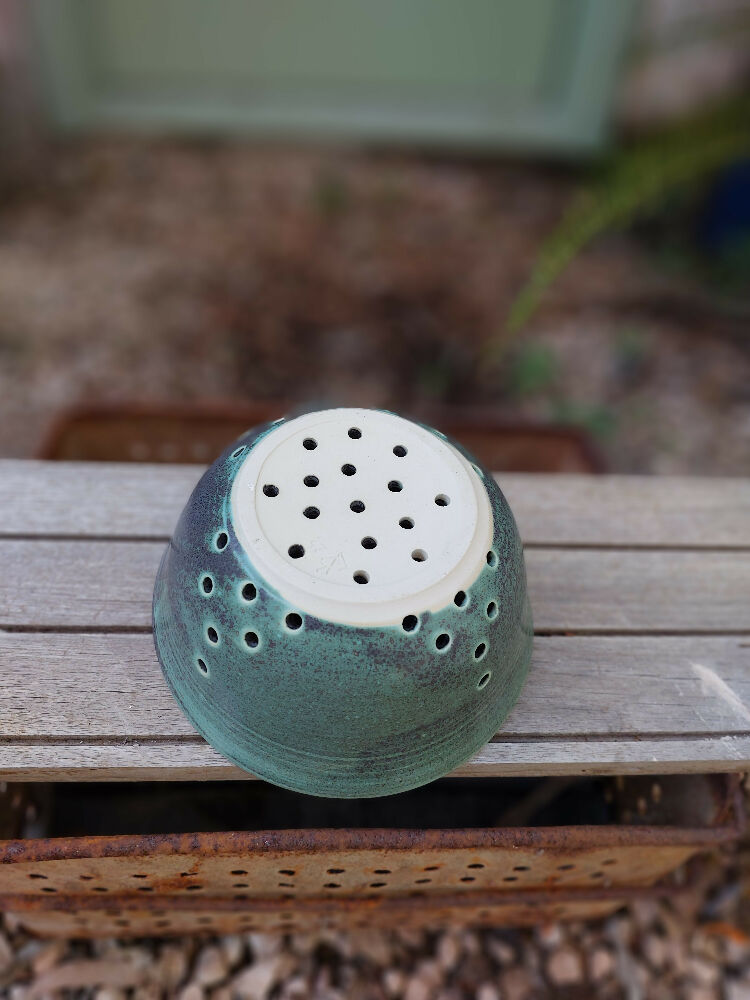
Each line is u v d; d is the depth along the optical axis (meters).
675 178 0.76
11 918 0.48
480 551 0.30
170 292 0.97
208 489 0.32
